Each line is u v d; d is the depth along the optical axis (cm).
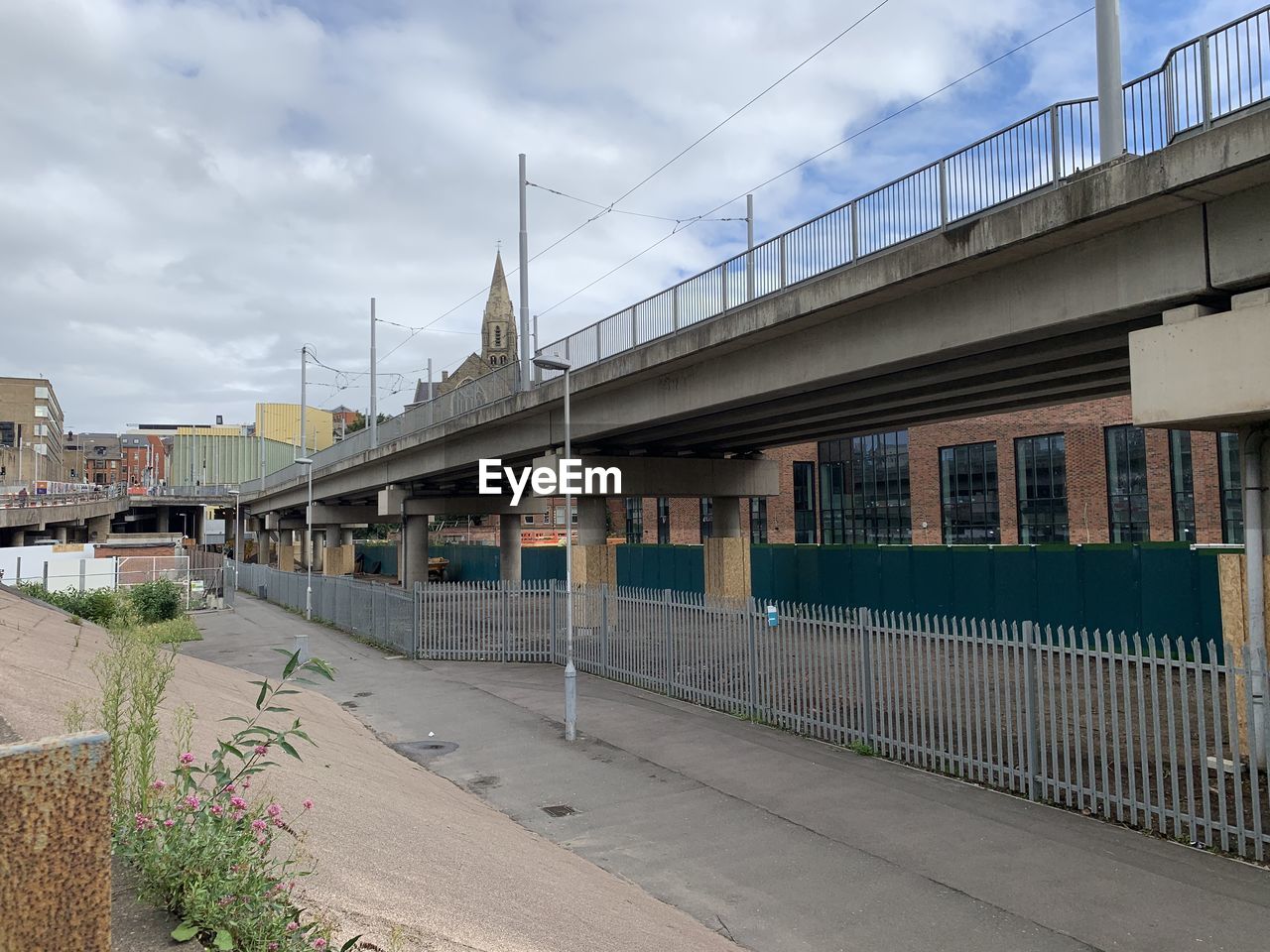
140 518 11181
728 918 678
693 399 1980
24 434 10712
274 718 1043
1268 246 914
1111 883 711
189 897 342
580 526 2816
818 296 1472
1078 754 889
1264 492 990
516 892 582
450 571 5938
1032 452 4256
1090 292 1101
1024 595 2206
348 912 426
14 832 189
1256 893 681
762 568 3152
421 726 1401
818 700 1262
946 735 1184
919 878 741
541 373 2656
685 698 1566
